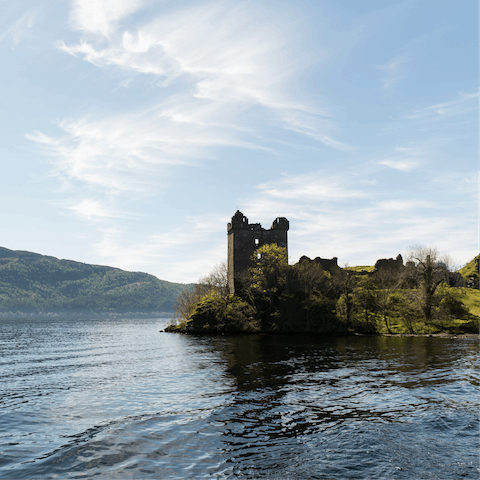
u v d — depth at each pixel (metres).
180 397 24.00
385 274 97.19
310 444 15.77
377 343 59.28
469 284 104.50
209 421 18.80
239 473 13.22
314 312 85.56
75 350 56.31
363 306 84.88
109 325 160.75
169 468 13.64
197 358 42.59
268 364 37.28
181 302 107.25
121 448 15.38
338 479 12.72
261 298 92.50
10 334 97.69
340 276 90.19
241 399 23.20
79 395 25.08
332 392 24.97
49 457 14.52
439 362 38.28
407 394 24.33
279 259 95.38
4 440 16.41
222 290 102.00
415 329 78.94
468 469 13.36
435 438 16.28
